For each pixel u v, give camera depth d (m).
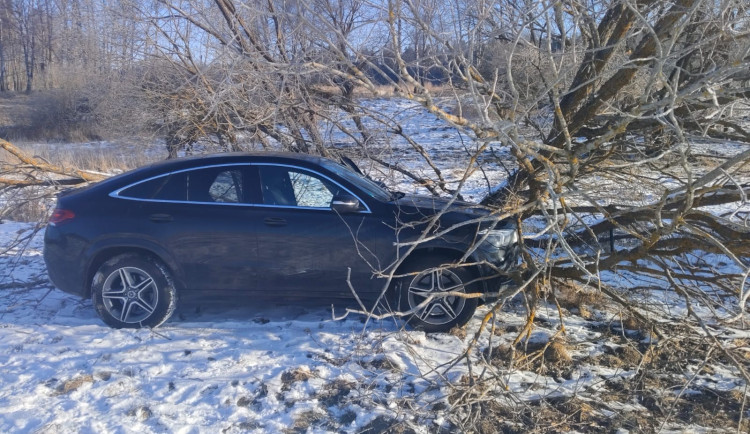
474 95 4.43
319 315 6.69
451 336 6.02
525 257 5.88
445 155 18.77
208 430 4.54
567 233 7.11
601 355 5.71
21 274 8.30
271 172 6.36
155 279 6.22
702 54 6.14
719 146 8.64
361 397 4.91
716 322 6.21
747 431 4.53
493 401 4.87
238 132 9.13
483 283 6.10
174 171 6.40
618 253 5.78
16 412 4.75
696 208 5.68
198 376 5.28
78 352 5.73
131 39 8.97
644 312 6.30
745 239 5.31
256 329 6.28
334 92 8.38
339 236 6.13
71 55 12.93
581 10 5.67
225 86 7.35
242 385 5.11
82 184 8.76
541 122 7.02
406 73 4.66
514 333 6.16
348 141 9.14
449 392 4.97
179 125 9.41
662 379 5.29
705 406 4.88
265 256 6.19
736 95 5.84
